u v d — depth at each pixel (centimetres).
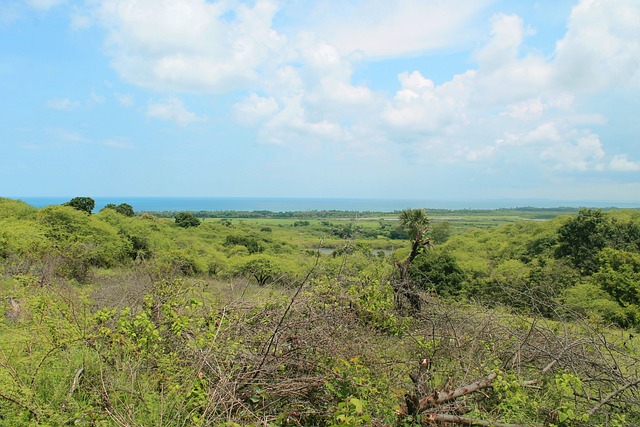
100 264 2214
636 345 614
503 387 403
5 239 1711
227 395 360
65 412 365
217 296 575
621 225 2355
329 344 442
